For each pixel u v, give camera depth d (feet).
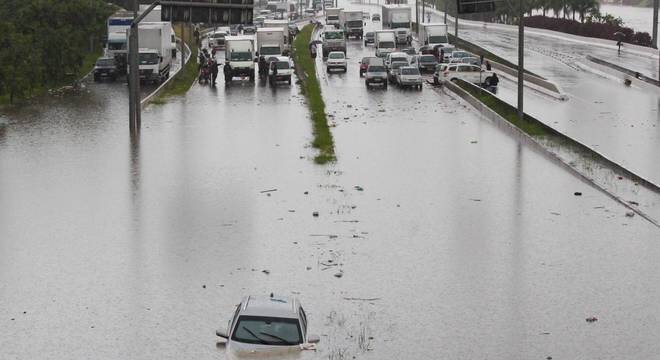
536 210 144.36
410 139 206.59
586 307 103.60
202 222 136.15
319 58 409.08
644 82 294.46
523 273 114.83
